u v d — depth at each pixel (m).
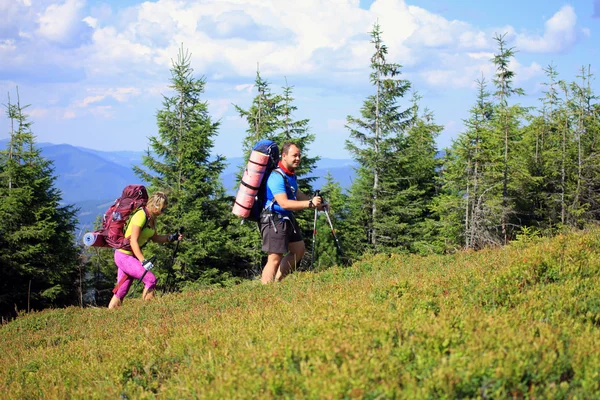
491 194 35.12
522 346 3.81
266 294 8.52
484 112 37.50
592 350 3.85
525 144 39.72
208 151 34.88
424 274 7.78
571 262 6.56
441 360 3.71
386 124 39.28
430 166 46.09
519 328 4.30
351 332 4.42
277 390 3.71
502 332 4.15
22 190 32.56
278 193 9.07
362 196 39.69
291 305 6.61
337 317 4.91
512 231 35.69
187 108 34.47
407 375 3.55
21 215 33.09
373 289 6.56
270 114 36.28
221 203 34.06
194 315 7.96
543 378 3.54
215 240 31.67
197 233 31.23
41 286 34.06
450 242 36.72
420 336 4.16
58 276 33.19
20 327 9.75
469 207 36.38
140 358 5.60
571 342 4.11
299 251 9.86
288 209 9.26
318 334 4.63
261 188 9.29
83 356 6.40
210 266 33.19
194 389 4.22
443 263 9.48
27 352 7.61
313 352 4.17
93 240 10.26
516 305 5.31
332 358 3.95
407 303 5.48
